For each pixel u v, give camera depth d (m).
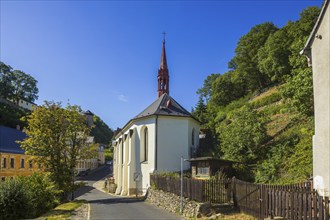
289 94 25.03
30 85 111.06
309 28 45.91
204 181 17.17
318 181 12.63
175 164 34.28
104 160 114.56
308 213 10.77
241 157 27.12
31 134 30.64
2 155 49.06
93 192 45.91
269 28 62.12
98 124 136.50
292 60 26.20
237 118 28.70
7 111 88.00
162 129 34.66
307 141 24.94
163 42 45.50
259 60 55.41
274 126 32.19
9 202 19.16
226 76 63.75
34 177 25.27
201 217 16.11
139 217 17.56
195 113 55.81
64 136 30.98
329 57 12.61
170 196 21.02
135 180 35.09
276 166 23.86
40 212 21.83
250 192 15.02
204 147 36.91
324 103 12.67
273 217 12.80
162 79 44.50
